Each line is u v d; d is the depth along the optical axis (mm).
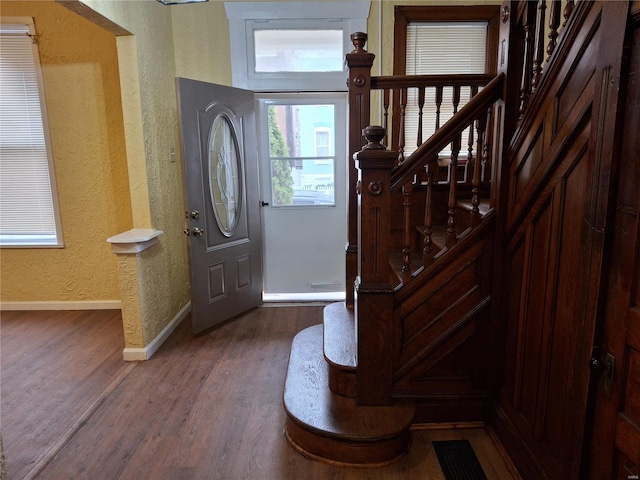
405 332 1984
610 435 1140
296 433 1935
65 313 3707
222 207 3346
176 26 3375
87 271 3750
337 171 3740
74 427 2104
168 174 3273
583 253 1210
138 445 1975
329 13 3352
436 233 2568
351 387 2023
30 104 3480
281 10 3350
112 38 3365
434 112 3480
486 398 2039
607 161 1094
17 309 3775
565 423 1362
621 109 1048
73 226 3668
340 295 3916
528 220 1648
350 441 1785
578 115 1276
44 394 2416
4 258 3697
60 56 3402
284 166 3732
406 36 3385
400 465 1829
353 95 2396
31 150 3553
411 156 1822
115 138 3518
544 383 1527
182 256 3562
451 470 1799
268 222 3814
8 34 3367
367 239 1822
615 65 1050
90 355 2902
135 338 2801
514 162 1744
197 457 1893
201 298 3199
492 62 3391
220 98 3193
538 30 1645
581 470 1259
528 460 1637
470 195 2699
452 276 1928
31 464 1853
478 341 1990
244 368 2701
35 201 3645
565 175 1373
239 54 3422
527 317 1672
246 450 1938
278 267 3902
